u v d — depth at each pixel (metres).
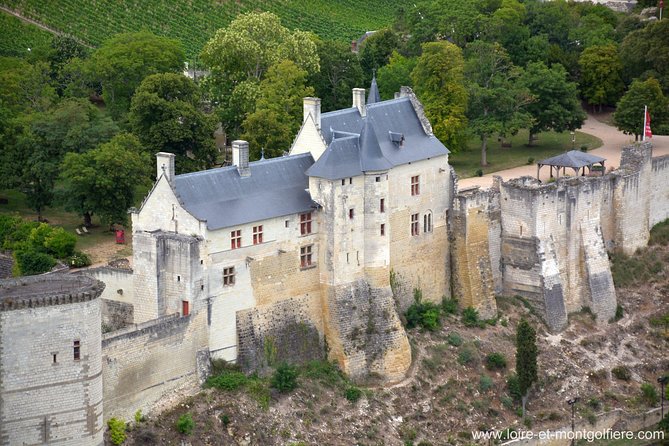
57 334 164.38
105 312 193.50
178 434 179.00
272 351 192.12
